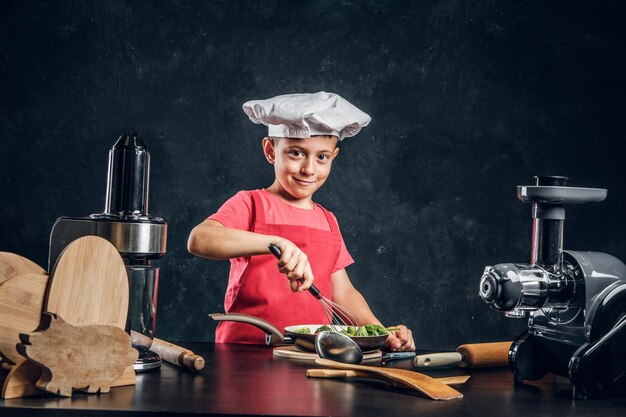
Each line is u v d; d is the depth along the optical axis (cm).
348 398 98
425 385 103
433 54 311
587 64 310
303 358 130
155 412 88
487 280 108
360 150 310
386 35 311
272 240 151
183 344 147
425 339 308
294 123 182
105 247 101
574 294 109
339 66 310
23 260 103
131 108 309
